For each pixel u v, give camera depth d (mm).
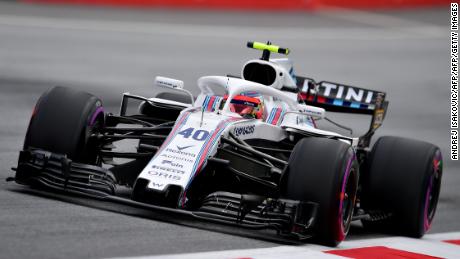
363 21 121938
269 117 28344
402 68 86062
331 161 23531
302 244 23562
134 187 22672
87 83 58875
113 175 24922
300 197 23516
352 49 96562
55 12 106000
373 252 23922
